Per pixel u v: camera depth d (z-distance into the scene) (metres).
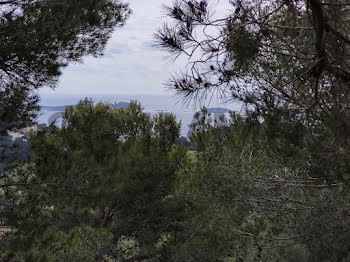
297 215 5.66
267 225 6.67
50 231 5.96
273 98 3.14
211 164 7.75
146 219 10.00
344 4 1.91
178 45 2.30
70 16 5.65
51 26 5.36
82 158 6.53
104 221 9.96
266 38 2.31
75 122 9.18
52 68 5.80
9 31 5.10
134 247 10.18
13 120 5.47
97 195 7.18
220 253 8.40
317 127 3.41
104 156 8.39
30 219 5.30
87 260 7.45
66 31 5.68
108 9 6.77
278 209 5.89
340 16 1.93
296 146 4.40
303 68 2.35
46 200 5.84
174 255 9.20
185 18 2.26
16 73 5.64
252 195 6.27
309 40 2.18
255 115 3.21
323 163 3.97
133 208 9.77
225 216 7.64
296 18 2.12
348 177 3.98
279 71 2.92
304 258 5.95
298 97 2.85
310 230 5.56
